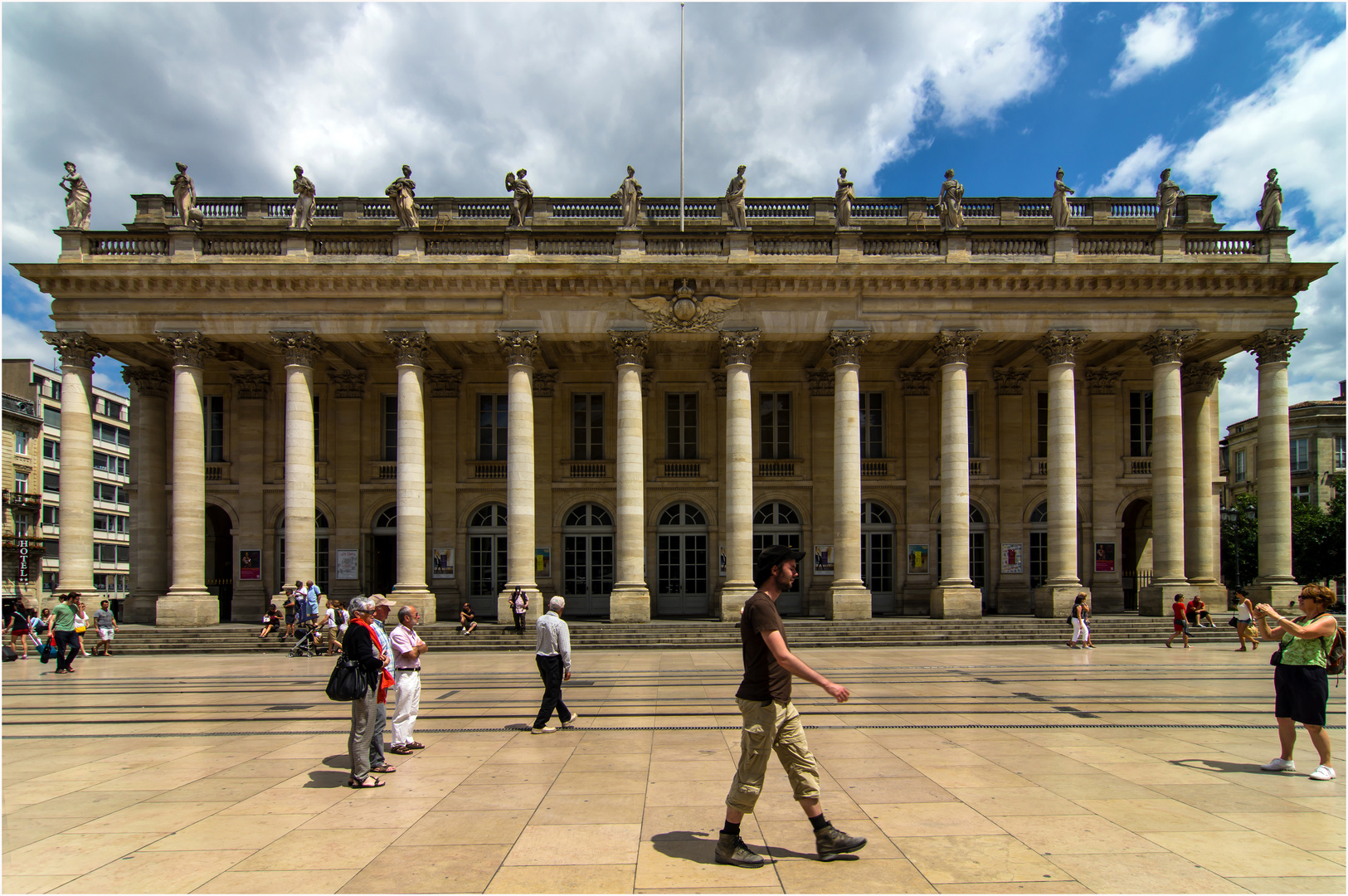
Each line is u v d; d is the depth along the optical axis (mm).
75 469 28078
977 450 33938
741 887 5648
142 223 32906
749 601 6355
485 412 34375
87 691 16141
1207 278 28719
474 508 33406
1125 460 33875
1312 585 8719
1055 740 10445
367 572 33062
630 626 27062
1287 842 6516
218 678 18219
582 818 7266
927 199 33312
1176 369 28844
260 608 32438
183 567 27953
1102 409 33906
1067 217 29359
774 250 29172
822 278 28562
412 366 28406
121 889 5707
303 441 28203
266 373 33344
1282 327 28984
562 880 5801
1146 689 15148
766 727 6082
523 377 28469
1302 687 8508
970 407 34188
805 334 28938
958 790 8070
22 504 54750
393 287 28469
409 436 28266
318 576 33344
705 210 32969
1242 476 64875
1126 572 35719
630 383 28625
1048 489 29641
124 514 68312
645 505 33781
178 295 28266
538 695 14914
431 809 7598
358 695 8359
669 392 34469
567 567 33719
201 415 28688
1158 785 8242
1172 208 29656
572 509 33906
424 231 29672
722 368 33844
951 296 28953
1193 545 32531
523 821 7191
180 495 28016
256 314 28422
